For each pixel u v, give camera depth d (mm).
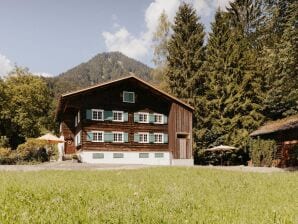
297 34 24141
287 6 28031
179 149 43062
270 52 26750
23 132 60094
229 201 7547
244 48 50000
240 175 16391
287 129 35562
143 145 41250
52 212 5488
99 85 38625
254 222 5188
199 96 48375
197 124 47844
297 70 24703
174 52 50906
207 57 49781
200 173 17344
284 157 35531
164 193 8406
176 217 5383
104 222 4930
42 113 63031
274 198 8344
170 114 42938
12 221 4848
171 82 50312
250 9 61000
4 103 58094
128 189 8945
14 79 62906
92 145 38594
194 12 51781
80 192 7988
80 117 38719
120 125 40250
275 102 42719
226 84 47062
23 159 32750
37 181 11328
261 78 46438
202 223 5043
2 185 9594
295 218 5543
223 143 46312
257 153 36656
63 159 40281
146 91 42156
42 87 63000
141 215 5355
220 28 49344
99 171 19250
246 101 46094
